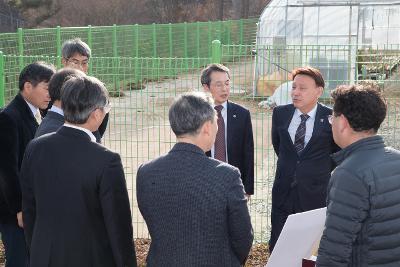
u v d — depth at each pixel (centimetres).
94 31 1953
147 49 2341
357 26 1903
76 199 348
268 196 725
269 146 926
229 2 4125
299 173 484
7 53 1547
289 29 1961
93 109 358
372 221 304
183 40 2656
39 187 357
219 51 857
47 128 411
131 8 3534
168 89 817
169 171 324
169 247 321
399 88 982
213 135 337
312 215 358
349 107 319
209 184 317
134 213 730
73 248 350
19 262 468
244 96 936
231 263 327
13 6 3241
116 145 996
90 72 799
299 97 480
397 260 308
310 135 488
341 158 326
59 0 3344
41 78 455
